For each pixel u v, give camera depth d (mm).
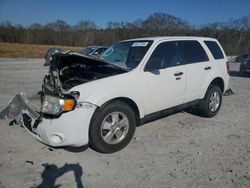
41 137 3879
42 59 31391
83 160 3953
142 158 4051
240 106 7383
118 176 3543
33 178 3461
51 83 4465
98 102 3854
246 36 63906
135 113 4539
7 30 66188
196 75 5508
